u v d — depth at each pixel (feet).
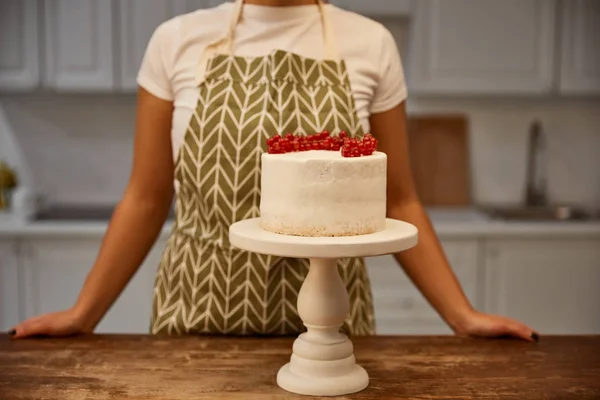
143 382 3.82
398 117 4.89
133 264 4.81
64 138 11.61
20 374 3.93
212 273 4.60
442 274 4.69
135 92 10.62
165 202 4.90
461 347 4.37
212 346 4.38
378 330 10.18
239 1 4.73
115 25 10.37
